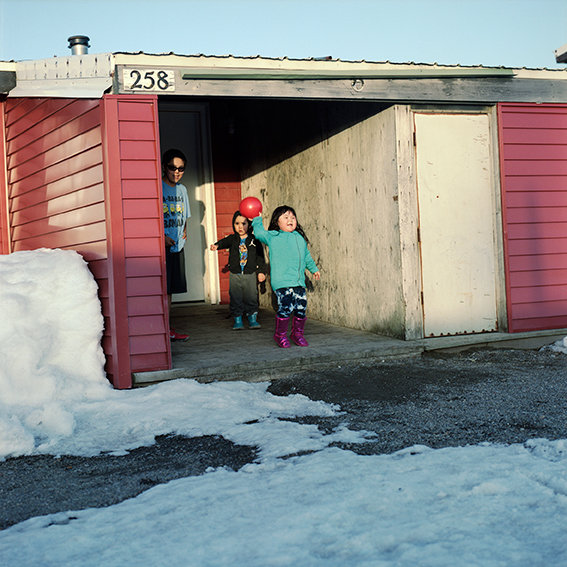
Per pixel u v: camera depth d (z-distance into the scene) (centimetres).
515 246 723
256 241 841
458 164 713
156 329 574
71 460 402
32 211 731
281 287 679
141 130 572
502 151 717
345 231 812
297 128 921
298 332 691
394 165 691
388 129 698
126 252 566
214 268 1073
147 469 376
